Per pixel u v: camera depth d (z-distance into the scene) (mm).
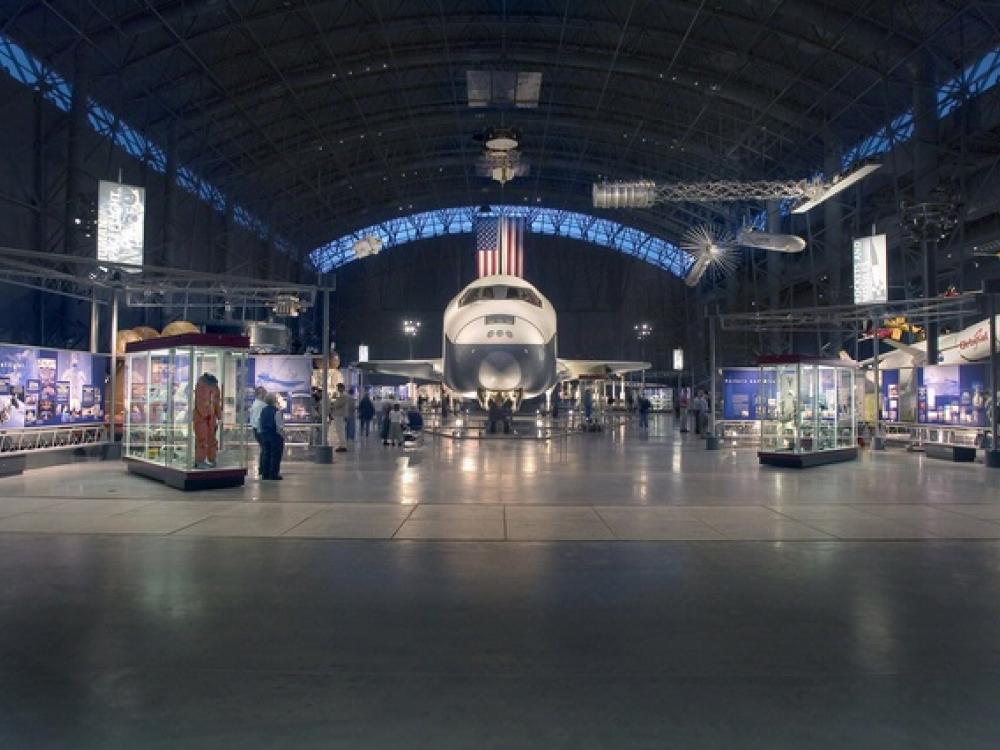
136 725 3760
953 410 20672
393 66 39688
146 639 5102
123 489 12898
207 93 38469
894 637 5219
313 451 21266
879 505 11445
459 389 26531
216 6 30188
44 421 16797
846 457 19578
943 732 3715
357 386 33656
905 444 26016
